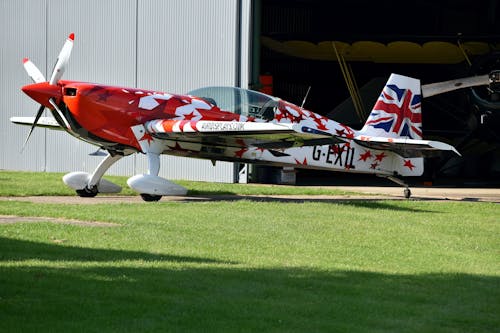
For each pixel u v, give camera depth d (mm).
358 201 45750
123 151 43625
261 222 32750
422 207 43219
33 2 67625
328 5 82250
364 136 48250
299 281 21328
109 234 27750
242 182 59688
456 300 20234
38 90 41062
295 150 46625
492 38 62000
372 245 28719
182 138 43281
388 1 80438
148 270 21703
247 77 59469
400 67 78062
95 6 65062
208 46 60781
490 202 47969
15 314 16844
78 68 65750
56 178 55500
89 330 15945
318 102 81812
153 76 62938
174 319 17016
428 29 83375
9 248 24312
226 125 40250
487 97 62000
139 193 41812
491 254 28453
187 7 61469
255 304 18578
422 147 46500
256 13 60312
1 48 69125
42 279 19984
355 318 17906
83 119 41719
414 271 24125
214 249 25969
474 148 71250
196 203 39312
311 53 71625
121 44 64125
